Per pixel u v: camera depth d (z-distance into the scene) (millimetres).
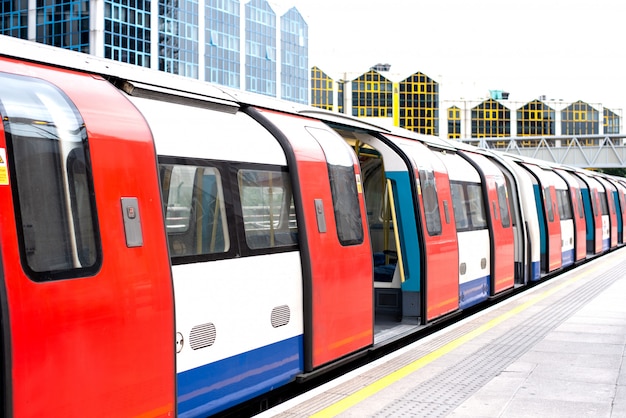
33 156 4328
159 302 5023
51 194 4383
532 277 15750
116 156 4871
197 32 68188
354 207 8172
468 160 13211
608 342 8945
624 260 21875
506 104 134000
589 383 7008
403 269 10211
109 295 4648
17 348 4047
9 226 4090
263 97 7516
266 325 6469
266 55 78250
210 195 5867
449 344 8953
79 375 4414
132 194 4934
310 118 8016
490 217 13344
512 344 8914
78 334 4418
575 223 20812
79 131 4668
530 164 17609
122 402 4723
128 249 4832
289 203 6953
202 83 6570
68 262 4414
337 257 7605
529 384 6992
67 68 5023
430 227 10430
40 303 4195
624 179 35812
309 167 7277
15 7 59844
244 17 74625
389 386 6949
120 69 5574
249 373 6223
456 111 131750
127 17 60219
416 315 10156
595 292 13773
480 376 7332
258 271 6371
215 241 5879
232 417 7113
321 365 7309
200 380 5637
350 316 7895
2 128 4180
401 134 10758
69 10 58281
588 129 137125
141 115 5227
